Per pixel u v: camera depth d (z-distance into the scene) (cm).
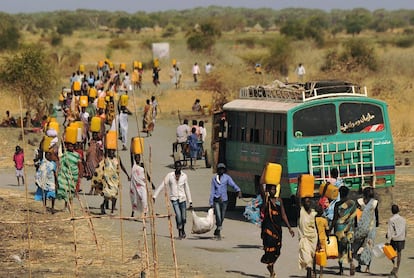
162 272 2925
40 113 7438
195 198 4484
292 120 3722
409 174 5047
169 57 14162
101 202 4384
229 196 4166
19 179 5091
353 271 2878
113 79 9719
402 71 10894
